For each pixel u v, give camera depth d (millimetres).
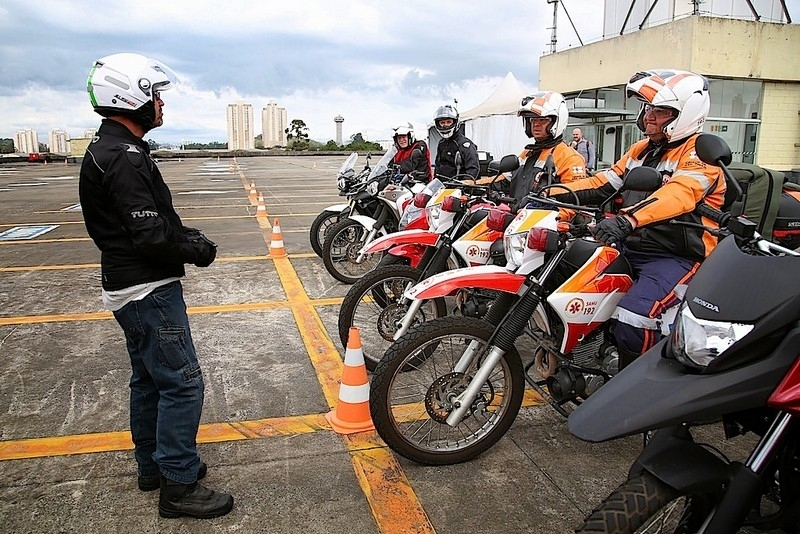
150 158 2889
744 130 16531
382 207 6789
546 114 4664
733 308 2051
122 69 2770
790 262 2064
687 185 3205
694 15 15102
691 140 3504
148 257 2801
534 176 4859
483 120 18922
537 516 3049
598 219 3502
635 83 3506
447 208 4391
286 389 4449
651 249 3473
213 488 3264
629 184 3043
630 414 2059
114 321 5926
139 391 3146
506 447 3699
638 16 17359
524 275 3395
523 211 3496
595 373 3355
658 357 2273
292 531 2936
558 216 3545
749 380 1990
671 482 2020
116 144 2756
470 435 3564
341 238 7406
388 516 3041
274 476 3379
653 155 3721
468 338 3422
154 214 2746
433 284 3365
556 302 3254
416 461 3445
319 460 3541
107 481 3342
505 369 3475
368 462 3520
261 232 11195
